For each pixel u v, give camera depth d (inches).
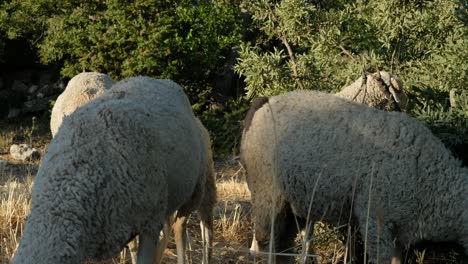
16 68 930.7
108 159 169.2
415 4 366.6
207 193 246.2
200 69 788.0
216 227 293.6
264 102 225.8
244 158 229.5
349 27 392.8
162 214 183.5
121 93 194.4
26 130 824.9
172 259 250.8
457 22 358.0
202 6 768.3
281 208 221.5
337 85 371.9
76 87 293.6
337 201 211.3
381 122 210.5
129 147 172.6
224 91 842.2
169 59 770.8
